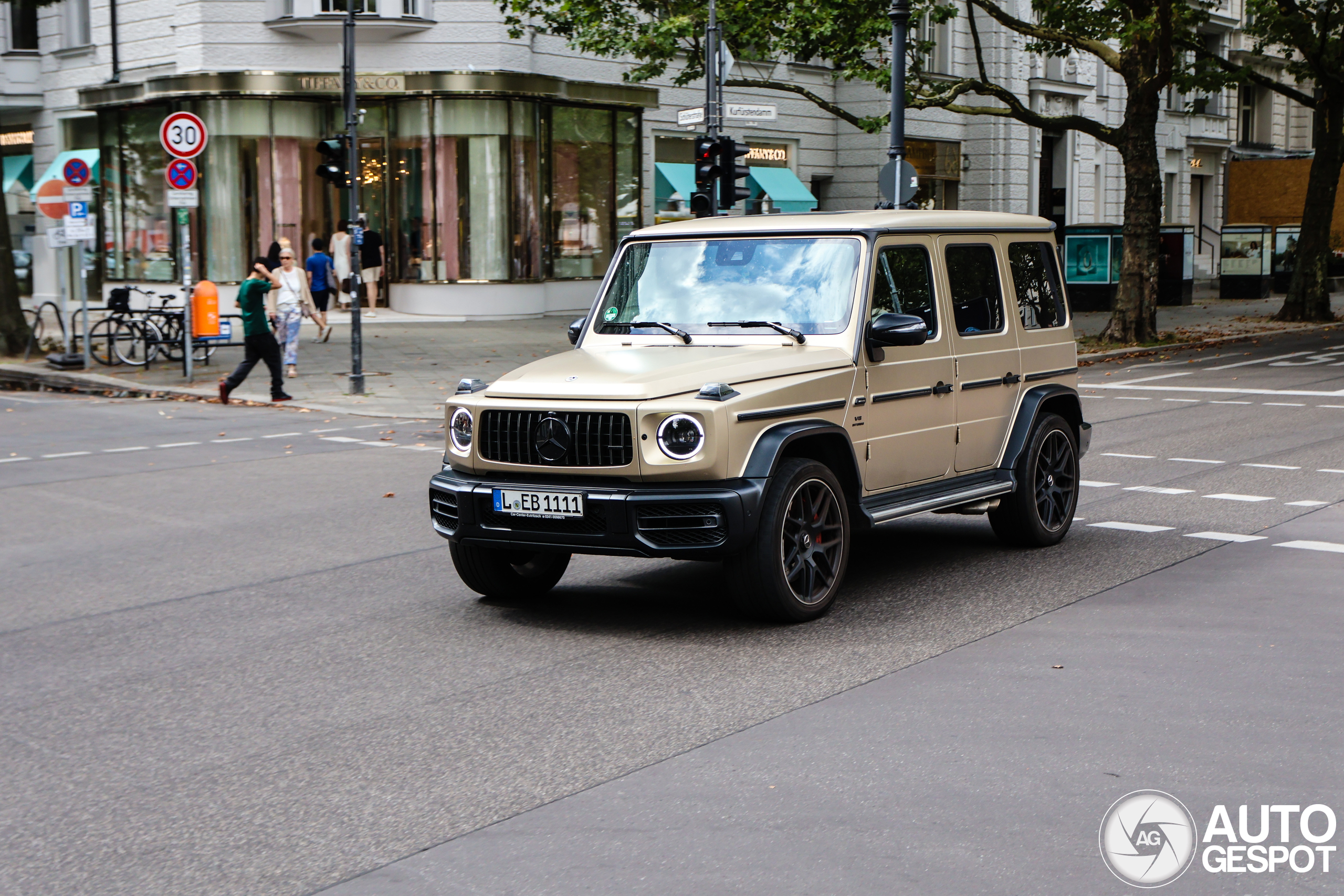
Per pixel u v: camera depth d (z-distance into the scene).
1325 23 29.89
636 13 30.14
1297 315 31.31
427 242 29.56
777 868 3.89
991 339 8.08
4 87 34.34
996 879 3.80
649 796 4.47
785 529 6.56
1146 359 23.44
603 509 6.32
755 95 34.91
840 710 5.34
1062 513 8.68
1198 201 51.47
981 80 24.62
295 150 29.56
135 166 31.47
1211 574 7.71
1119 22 25.83
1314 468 11.60
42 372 21.17
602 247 31.84
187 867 3.99
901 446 7.35
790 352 6.91
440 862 3.98
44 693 5.82
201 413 17.14
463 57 28.80
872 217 7.52
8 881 3.92
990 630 6.54
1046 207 43.09
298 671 6.07
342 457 13.30
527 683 5.79
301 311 20.48
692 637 6.51
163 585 7.93
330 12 28.61
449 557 8.64
